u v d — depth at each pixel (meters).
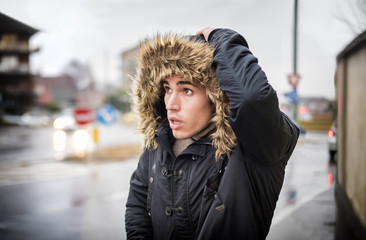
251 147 1.25
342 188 4.85
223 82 1.24
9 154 14.67
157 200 1.42
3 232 4.80
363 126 3.68
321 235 4.03
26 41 47.62
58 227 5.01
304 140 14.30
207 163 1.35
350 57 4.47
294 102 14.41
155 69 1.35
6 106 46.69
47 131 31.77
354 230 3.77
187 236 1.38
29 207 6.14
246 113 1.19
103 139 22.95
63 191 7.45
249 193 1.29
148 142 1.51
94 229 4.92
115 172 10.00
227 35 1.31
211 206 1.30
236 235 1.29
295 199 6.03
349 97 4.55
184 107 1.34
